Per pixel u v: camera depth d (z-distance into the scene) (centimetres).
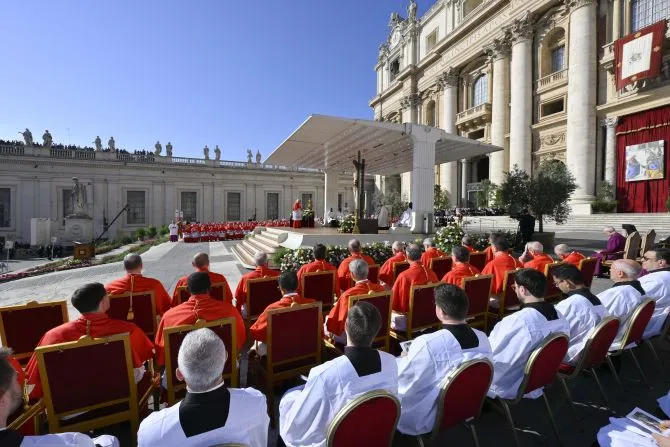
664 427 241
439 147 1672
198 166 4238
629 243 924
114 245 2839
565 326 321
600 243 1583
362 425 211
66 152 3738
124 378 285
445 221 2300
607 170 2267
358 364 229
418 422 266
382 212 1716
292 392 275
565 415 345
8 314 375
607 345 347
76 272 1287
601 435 246
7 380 164
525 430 323
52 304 391
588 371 425
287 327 358
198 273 366
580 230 2069
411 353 272
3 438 160
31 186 3591
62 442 175
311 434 230
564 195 1487
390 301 419
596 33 2312
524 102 2695
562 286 393
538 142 2686
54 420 266
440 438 312
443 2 3753
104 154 3859
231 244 2266
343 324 394
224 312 354
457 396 255
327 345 421
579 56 2306
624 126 2203
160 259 1495
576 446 299
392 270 660
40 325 389
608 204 2180
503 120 2916
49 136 3716
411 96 4203
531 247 651
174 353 302
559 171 1585
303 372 371
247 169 4484
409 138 1491
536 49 2711
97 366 273
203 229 2600
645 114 2098
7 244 2897
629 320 371
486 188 2883
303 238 1205
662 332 430
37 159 3588
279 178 4653
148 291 461
